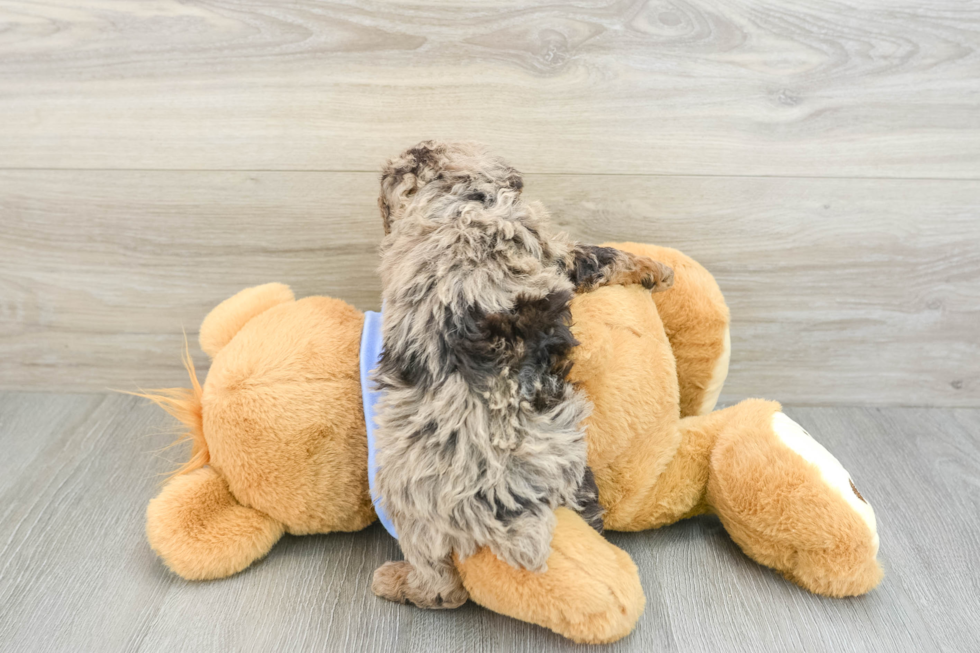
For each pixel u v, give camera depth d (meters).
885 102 1.00
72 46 0.96
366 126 1.01
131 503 0.94
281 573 0.82
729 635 0.74
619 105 0.99
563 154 1.02
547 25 0.95
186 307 1.13
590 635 0.68
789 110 1.00
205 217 1.06
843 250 1.09
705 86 0.99
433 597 0.75
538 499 0.66
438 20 0.94
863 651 0.73
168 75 0.98
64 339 1.16
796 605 0.79
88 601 0.78
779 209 1.06
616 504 0.83
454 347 0.65
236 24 0.95
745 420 0.85
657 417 0.80
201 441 0.83
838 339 1.15
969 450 1.08
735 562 0.85
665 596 0.80
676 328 0.92
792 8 0.94
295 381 0.76
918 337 1.15
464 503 0.65
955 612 0.78
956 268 1.10
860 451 1.08
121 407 1.16
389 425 0.68
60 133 1.01
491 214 0.70
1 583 0.80
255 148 1.02
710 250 1.09
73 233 1.08
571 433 0.69
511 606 0.69
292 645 0.73
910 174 1.04
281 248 1.08
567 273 0.77
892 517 0.94
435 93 0.99
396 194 0.76
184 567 0.78
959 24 0.96
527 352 0.66
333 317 0.83
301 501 0.79
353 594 0.80
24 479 0.98
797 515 0.76
